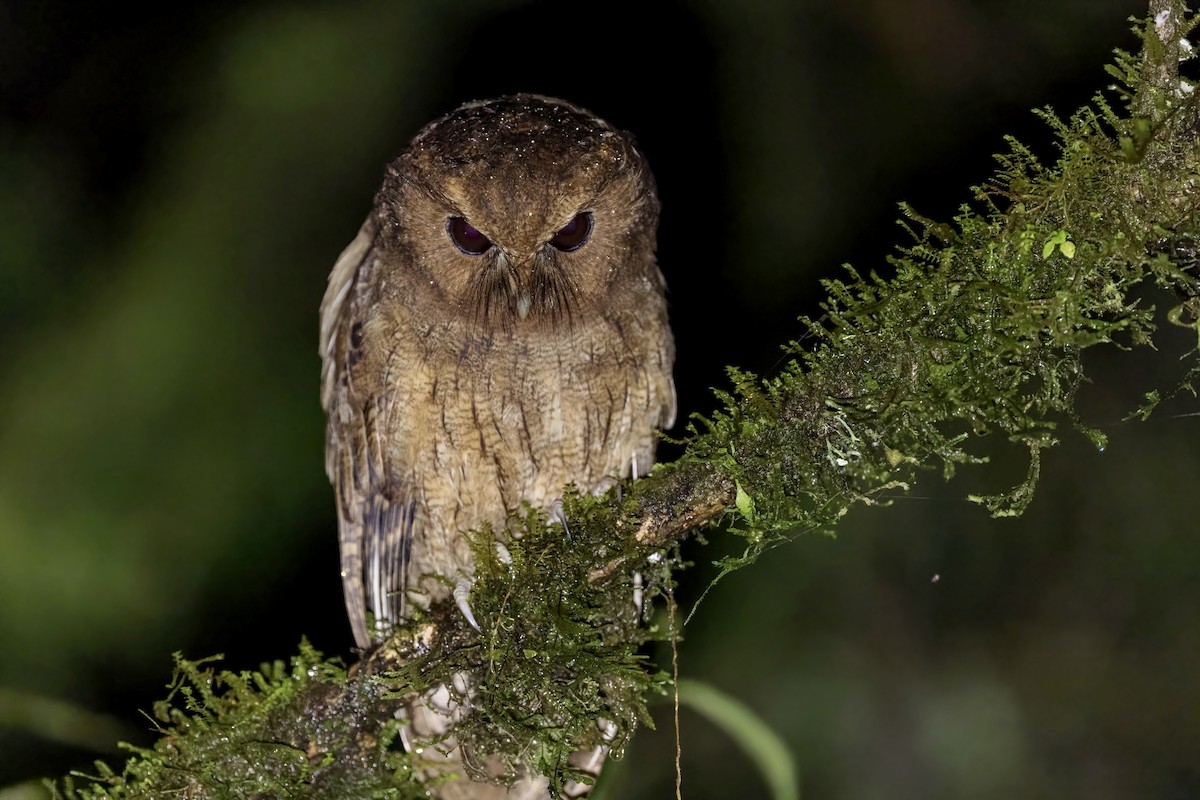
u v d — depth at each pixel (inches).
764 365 439.8
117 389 426.3
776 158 460.1
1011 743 420.5
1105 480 430.3
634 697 229.9
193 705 229.1
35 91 499.5
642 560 225.6
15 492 408.2
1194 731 416.2
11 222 468.1
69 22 523.5
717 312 447.8
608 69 471.8
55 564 401.1
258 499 425.1
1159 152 188.7
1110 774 412.8
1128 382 426.6
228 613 414.0
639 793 406.6
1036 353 200.4
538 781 284.8
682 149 467.5
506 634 224.8
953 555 437.7
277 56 467.5
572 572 224.7
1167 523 426.0
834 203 453.1
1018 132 448.5
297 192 452.8
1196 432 422.0
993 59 456.4
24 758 350.0
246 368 434.6
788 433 210.2
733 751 412.8
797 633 432.8
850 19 469.4
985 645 432.8
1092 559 431.8
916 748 418.9
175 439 424.8
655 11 473.4
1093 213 193.2
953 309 200.5
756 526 211.8
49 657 391.2
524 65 474.6
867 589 437.4
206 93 474.0
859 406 205.9
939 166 451.5
